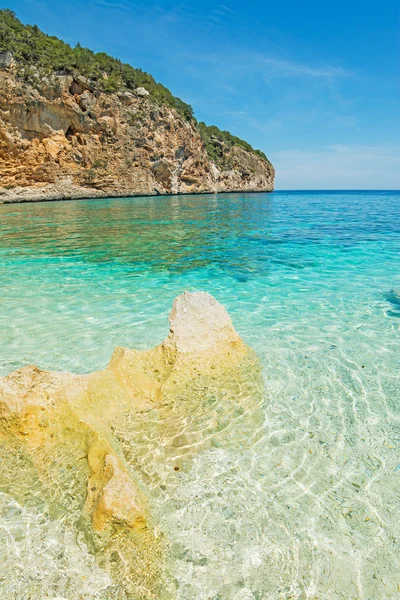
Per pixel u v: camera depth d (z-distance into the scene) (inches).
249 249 528.1
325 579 95.3
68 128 1688.0
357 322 258.1
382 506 116.0
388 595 91.8
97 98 1711.4
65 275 377.1
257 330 245.1
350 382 183.8
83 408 140.8
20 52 1533.0
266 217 1020.5
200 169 2329.0
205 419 152.7
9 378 141.2
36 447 128.5
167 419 150.8
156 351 179.8
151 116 1932.8
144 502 110.2
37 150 1592.0
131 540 100.3
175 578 94.1
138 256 472.4
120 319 263.4
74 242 567.5
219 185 2635.3
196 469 128.6
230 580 94.5
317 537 106.0
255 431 148.6
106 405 149.6
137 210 1160.8
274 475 127.5
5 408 131.5
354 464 132.7
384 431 149.4
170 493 118.3
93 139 1732.3
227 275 383.2
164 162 2009.1
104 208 1222.3
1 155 1505.9
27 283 348.2
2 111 1471.5
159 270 401.4
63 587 90.3
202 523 108.9
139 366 173.0
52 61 1626.5
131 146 1875.0
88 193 1752.0
